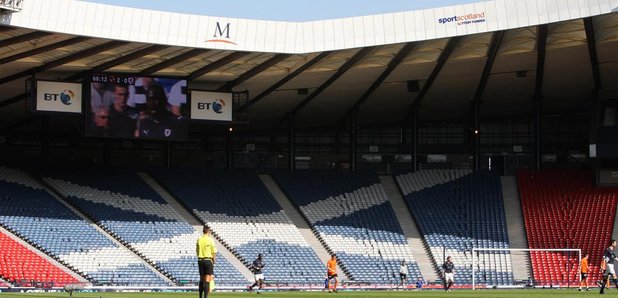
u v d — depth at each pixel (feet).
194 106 191.11
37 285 155.63
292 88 201.77
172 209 204.64
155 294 131.95
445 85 205.16
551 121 240.12
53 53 167.02
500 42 170.91
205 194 214.07
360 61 182.19
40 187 200.23
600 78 201.16
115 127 182.39
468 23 160.45
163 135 186.19
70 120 213.46
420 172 231.30
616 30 162.40
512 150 241.96
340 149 245.86
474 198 219.41
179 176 220.23
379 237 206.59
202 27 166.91
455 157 242.37
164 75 187.42
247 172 228.22
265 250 194.80
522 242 203.10
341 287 180.96
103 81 181.68
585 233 200.44
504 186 223.30
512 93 215.72
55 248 174.50
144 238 188.14
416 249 203.31
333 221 211.20
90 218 192.65
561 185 218.79
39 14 148.15
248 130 245.24
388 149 245.04
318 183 226.58
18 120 214.69
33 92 174.19
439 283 188.75
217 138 242.78
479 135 229.45
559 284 185.88
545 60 183.83
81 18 153.58
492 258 197.47
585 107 233.96
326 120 241.35
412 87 202.08
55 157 229.66
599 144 209.87
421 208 216.95
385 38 166.91
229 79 193.77
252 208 212.02
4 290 147.95
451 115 240.73
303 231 207.10
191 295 127.65
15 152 225.56
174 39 164.76
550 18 153.48
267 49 171.22
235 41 169.68
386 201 221.46
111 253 179.22
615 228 200.03
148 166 234.38
